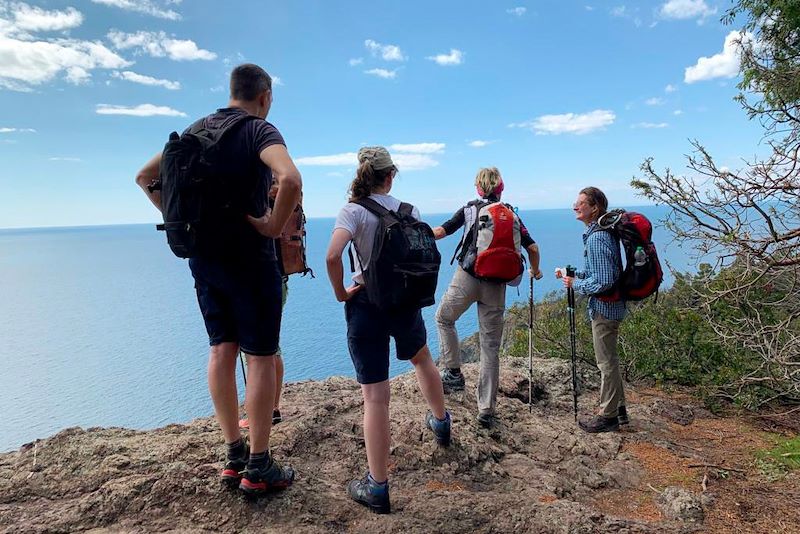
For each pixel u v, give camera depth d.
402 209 2.60
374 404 2.41
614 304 3.74
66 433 2.90
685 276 5.14
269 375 2.23
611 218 3.77
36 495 2.32
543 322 6.67
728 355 4.82
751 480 3.11
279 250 2.66
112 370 92.12
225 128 2.01
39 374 95.75
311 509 2.30
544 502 2.64
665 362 5.12
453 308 3.66
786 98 4.77
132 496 2.22
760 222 4.07
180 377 82.06
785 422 4.10
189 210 1.97
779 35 5.59
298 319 96.62
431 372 2.94
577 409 4.29
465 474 2.94
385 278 2.34
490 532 2.30
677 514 2.66
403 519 2.31
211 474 2.39
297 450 2.93
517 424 3.66
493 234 3.34
